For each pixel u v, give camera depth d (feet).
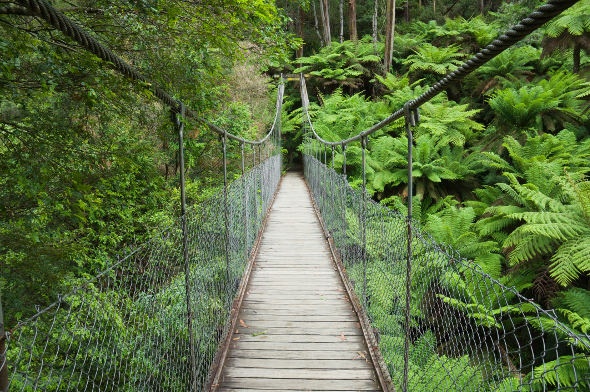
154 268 6.47
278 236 21.83
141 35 7.77
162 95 6.46
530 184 19.65
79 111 8.16
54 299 9.62
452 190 31.81
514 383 5.51
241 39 8.12
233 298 12.76
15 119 7.78
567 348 13.33
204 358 8.88
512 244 17.06
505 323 15.26
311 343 10.46
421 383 7.74
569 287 15.66
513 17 43.52
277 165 41.11
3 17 5.86
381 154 33.99
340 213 17.15
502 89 36.29
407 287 7.16
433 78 48.91
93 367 6.38
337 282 14.98
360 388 8.54
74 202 9.02
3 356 2.92
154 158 17.90
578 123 28.78
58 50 6.50
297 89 62.39
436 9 67.87
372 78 54.85
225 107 28.25
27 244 8.93
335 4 73.92
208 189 26.21
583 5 26.78
